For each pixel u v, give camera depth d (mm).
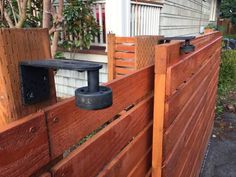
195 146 2348
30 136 555
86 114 744
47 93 655
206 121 3092
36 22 3203
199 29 10656
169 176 1432
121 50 2977
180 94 1462
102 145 841
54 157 635
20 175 539
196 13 9578
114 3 3295
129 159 1059
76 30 3402
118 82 914
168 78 1188
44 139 595
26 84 592
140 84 1114
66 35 3539
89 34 3459
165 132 1259
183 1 6949
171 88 1224
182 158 1760
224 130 4434
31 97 609
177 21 6477
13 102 576
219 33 3703
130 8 3520
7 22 2838
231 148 3832
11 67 563
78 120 711
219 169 3309
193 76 1802
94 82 547
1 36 539
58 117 635
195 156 2449
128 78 991
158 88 1188
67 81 4121
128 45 2906
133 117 1068
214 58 3189
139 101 1148
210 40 2793
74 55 3762
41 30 616
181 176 1796
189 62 1584
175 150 1506
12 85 569
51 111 610
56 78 4234
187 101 1697
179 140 1583
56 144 636
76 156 711
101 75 3641
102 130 857
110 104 560
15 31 562
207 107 2980
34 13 3406
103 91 556
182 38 1463
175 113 1399
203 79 2348
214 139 4102
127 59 2951
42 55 624
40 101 639
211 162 3457
